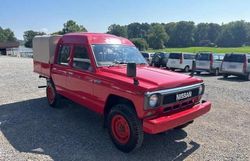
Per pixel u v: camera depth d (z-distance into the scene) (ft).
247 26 460.14
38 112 23.93
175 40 470.39
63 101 25.13
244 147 16.84
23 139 17.65
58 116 22.75
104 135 18.45
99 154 15.52
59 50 22.62
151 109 14.39
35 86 37.88
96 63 18.07
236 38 462.60
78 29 337.52
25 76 49.52
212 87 40.91
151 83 14.99
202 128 20.27
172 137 18.35
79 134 18.60
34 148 16.24
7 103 27.32
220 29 470.39
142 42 324.80
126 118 15.07
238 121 22.21
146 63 20.83
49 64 24.36
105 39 20.12
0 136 18.15
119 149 15.98
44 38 25.30
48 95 25.84
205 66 65.31
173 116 15.14
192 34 468.34
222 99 30.99
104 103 17.08
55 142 17.16
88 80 18.37
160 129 14.24
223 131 19.70
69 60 20.84
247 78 54.70
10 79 45.09
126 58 19.85
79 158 14.97
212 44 459.32
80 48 19.65
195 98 17.25
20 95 31.37
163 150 16.25
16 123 20.88
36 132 18.93
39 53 26.71
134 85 14.76
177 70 74.59
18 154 15.38
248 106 27.58
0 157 14.96
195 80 17.13
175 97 15.47
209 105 17.85
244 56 54.39
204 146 16.92
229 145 17.12
